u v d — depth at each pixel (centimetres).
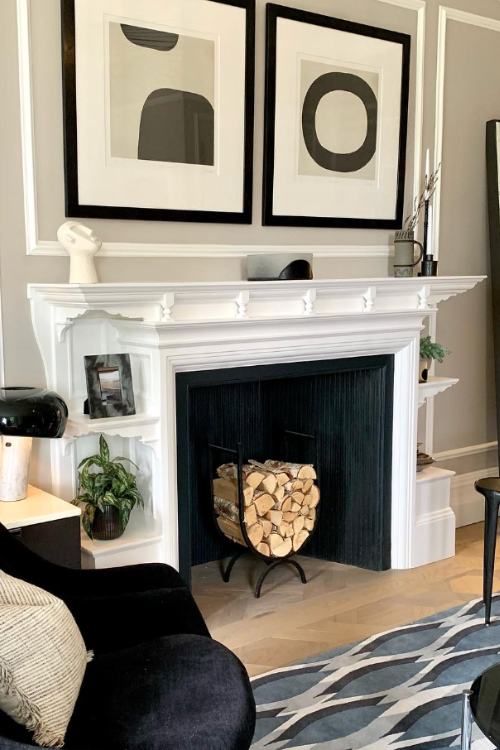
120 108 278
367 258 360
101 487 274
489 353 420
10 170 261
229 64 302
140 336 278
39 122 264
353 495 354
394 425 346
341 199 345
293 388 365
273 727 229
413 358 345
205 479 350
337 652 274
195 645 188
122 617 196
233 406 354
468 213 397
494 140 394
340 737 225
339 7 335
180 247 300
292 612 307
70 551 247
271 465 337
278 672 260
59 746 148
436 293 350
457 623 297
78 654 159
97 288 248
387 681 255
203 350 284
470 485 420
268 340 298
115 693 170
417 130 369
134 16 277
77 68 267
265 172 319
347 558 360
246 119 309
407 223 372
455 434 411
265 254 303
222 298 283
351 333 321
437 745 221
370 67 345
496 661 268
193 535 351
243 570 351
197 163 299
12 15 255
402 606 313
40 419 233
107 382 276
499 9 394
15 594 161
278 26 313
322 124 334
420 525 357
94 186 276
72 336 280
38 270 270
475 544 388
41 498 258
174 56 288
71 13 262
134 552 279
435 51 371
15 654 144
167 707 164
